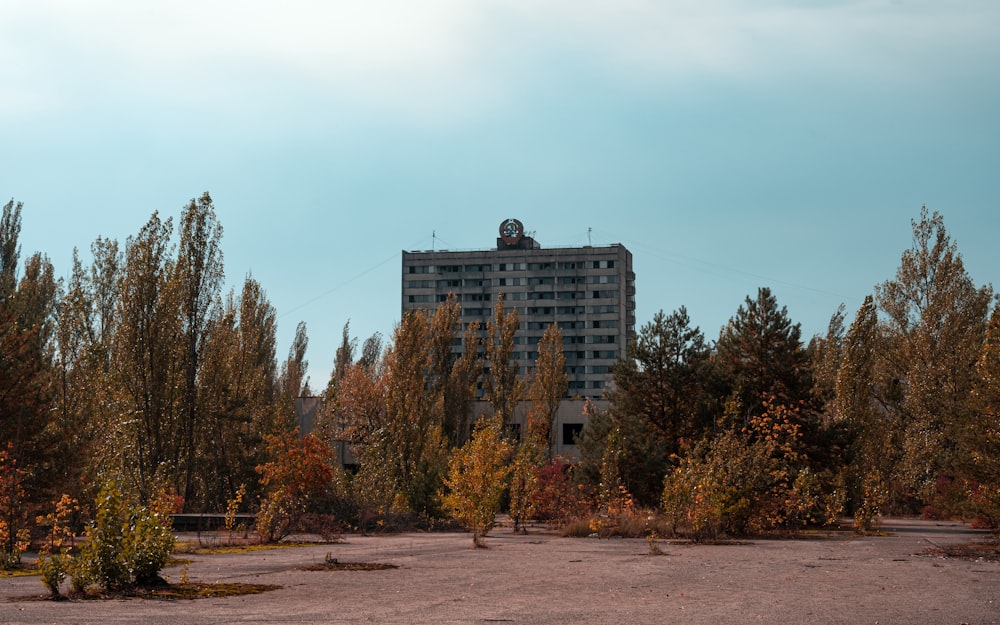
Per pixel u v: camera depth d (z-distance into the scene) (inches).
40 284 2314.2
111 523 520.7
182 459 1904.5
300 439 1167.0
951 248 2239.2
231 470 1988.2
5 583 569.6
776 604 458.0
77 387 1662.2
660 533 1159.0
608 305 6023.6
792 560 768.9
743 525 1181.1
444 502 1042.7
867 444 1974.7
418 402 2300.7
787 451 1331.2
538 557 802.8
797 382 1515.7
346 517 1349.7
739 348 1577.3
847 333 2016.5
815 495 1368.1
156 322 1845.5
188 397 1894.7
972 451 975.0
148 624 364.5
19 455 888.3
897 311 2294.5
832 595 502.0
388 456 1967.3
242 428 2057.1
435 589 527.2
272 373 2915.8
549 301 6092.5
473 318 6156.5
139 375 1829.5
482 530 1029.8
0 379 1079.0
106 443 1616.6
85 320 1830.7
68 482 1098.7
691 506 1108.5
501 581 580.4
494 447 1047.6
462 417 2893.7
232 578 592.7
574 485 1443.2
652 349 1568.7
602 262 6067.9
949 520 1733.5
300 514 1183.6
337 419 2714.1
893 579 600.1
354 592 508.1
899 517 1956.2
